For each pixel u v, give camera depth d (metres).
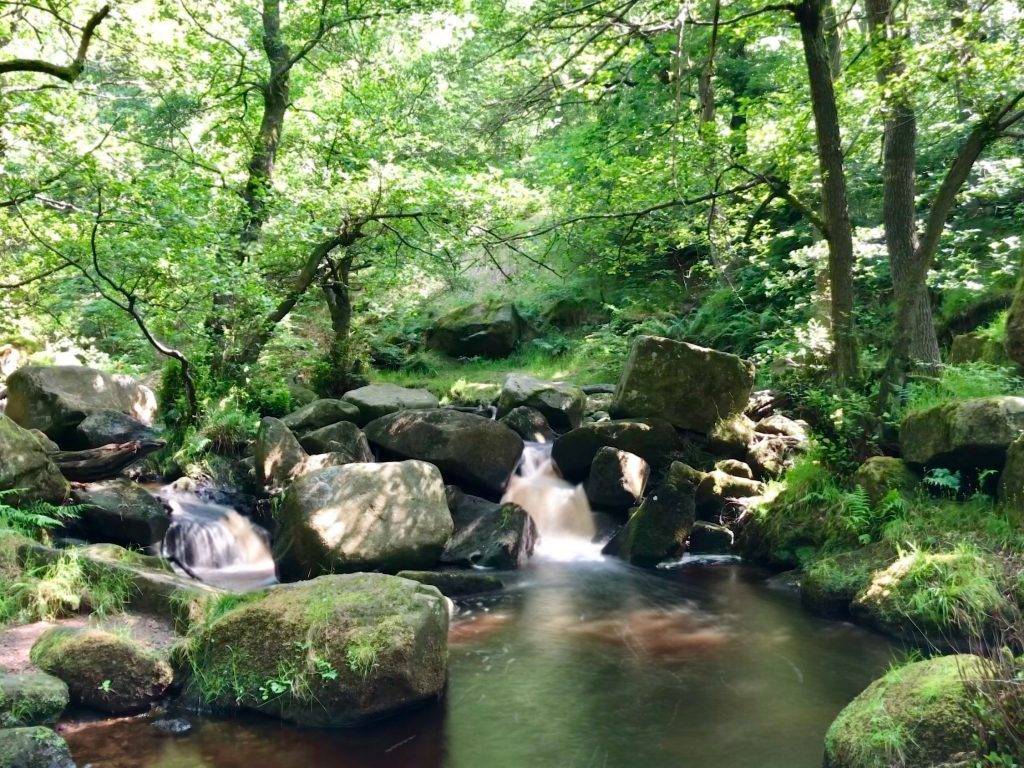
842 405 8.13
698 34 13.94
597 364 16.14
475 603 7.24
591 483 9.50
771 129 9.64
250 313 11.26
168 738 4.55
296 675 4.78
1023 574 5.75
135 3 9.60
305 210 11.20
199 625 5.36
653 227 11.42
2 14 8.98
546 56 9.50
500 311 17.89
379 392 11.84
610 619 6.79
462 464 9.45
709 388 9.70
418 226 12.15
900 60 8.75
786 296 14.84
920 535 6.75
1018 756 3.27
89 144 9.24
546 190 11.44
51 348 13.27
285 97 12.86
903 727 3.71
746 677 5.53
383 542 7.58
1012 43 7.84
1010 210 12.95
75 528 7.63
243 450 10.09
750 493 9.09
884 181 9.71
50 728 4.50
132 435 8.95
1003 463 6.84
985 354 9.37
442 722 4.85
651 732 4.73
